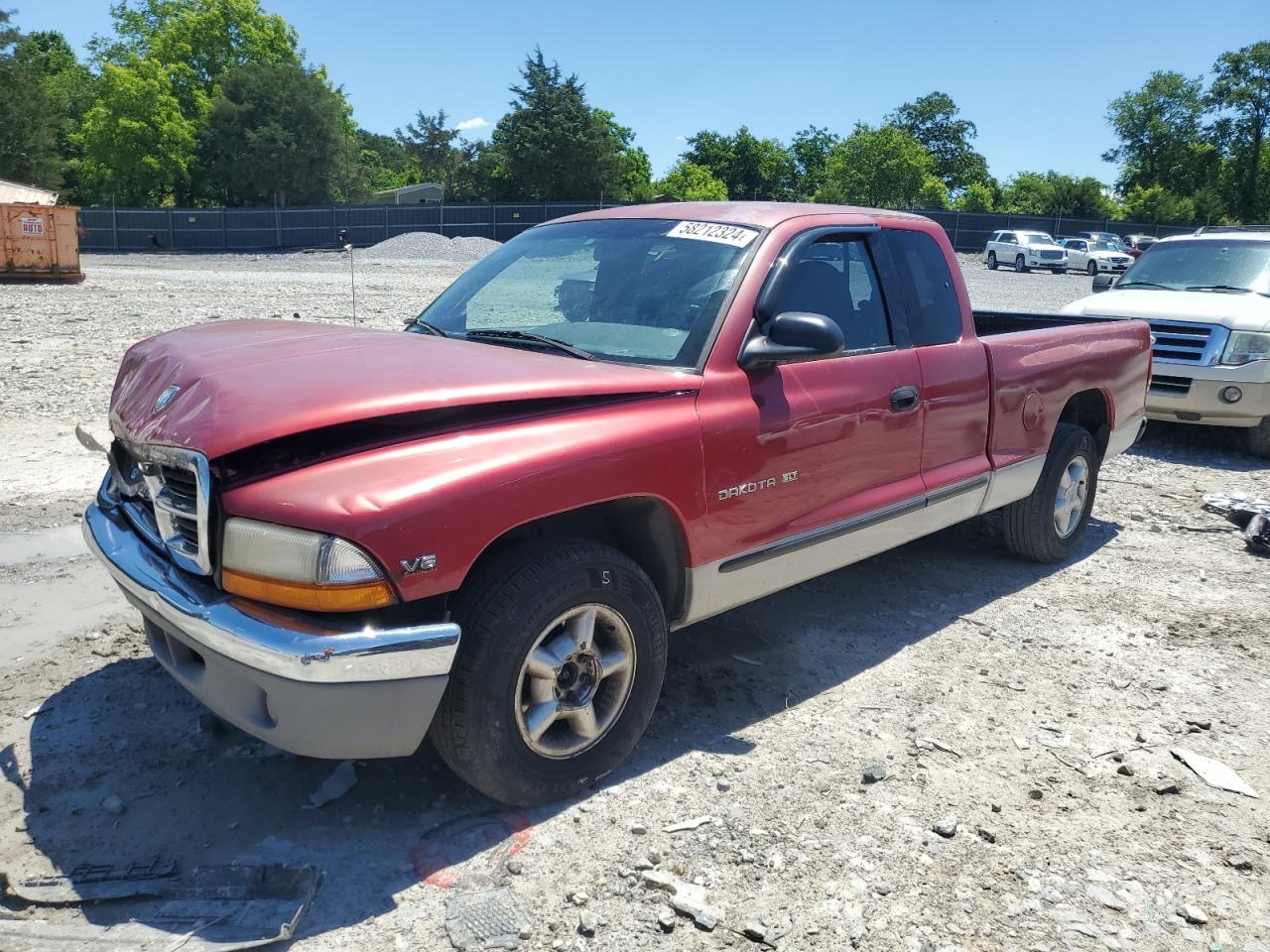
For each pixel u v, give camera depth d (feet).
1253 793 11.28
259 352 10.68
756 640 15.07
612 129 287.69
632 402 10.78
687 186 266.57
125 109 212.64
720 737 12.11
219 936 8.35
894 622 15.99
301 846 9.75
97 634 14.40
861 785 11.13
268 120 212.23
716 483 11.38
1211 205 244.83
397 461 9.10
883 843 10.09
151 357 11.38
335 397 9.19
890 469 14.03
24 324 50.49
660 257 13.01
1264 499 24.12
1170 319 29.14
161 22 244.42
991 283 108.27
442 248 143.54
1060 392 17.58
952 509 15.48
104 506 11.55
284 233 185.47
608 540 11.70
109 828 9.93
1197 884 9.66
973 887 9.48
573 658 10.36
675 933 8.73
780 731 12.31
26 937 8.31
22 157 194.59
